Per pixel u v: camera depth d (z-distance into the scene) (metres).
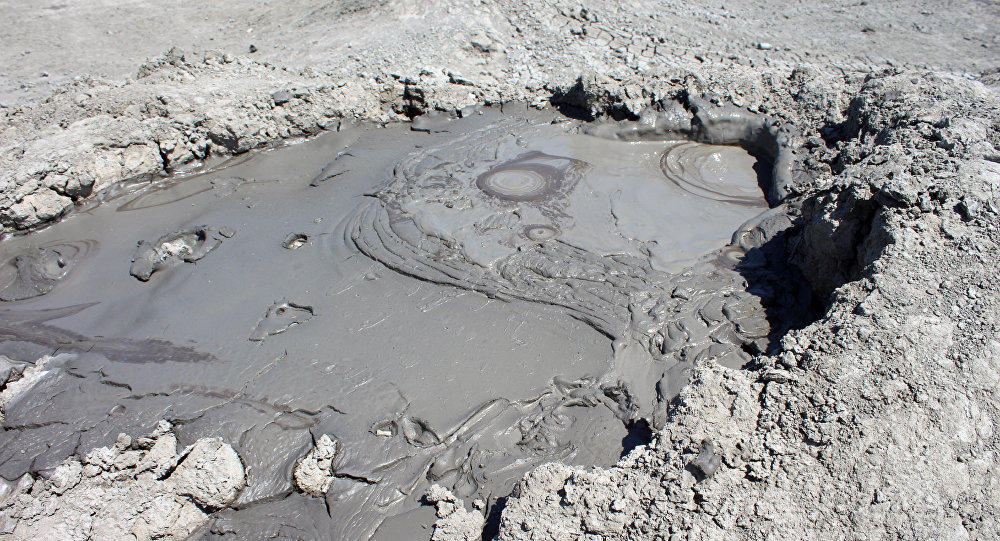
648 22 12.23
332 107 10.02
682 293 6.40
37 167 7.98
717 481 4.02
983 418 4.15
